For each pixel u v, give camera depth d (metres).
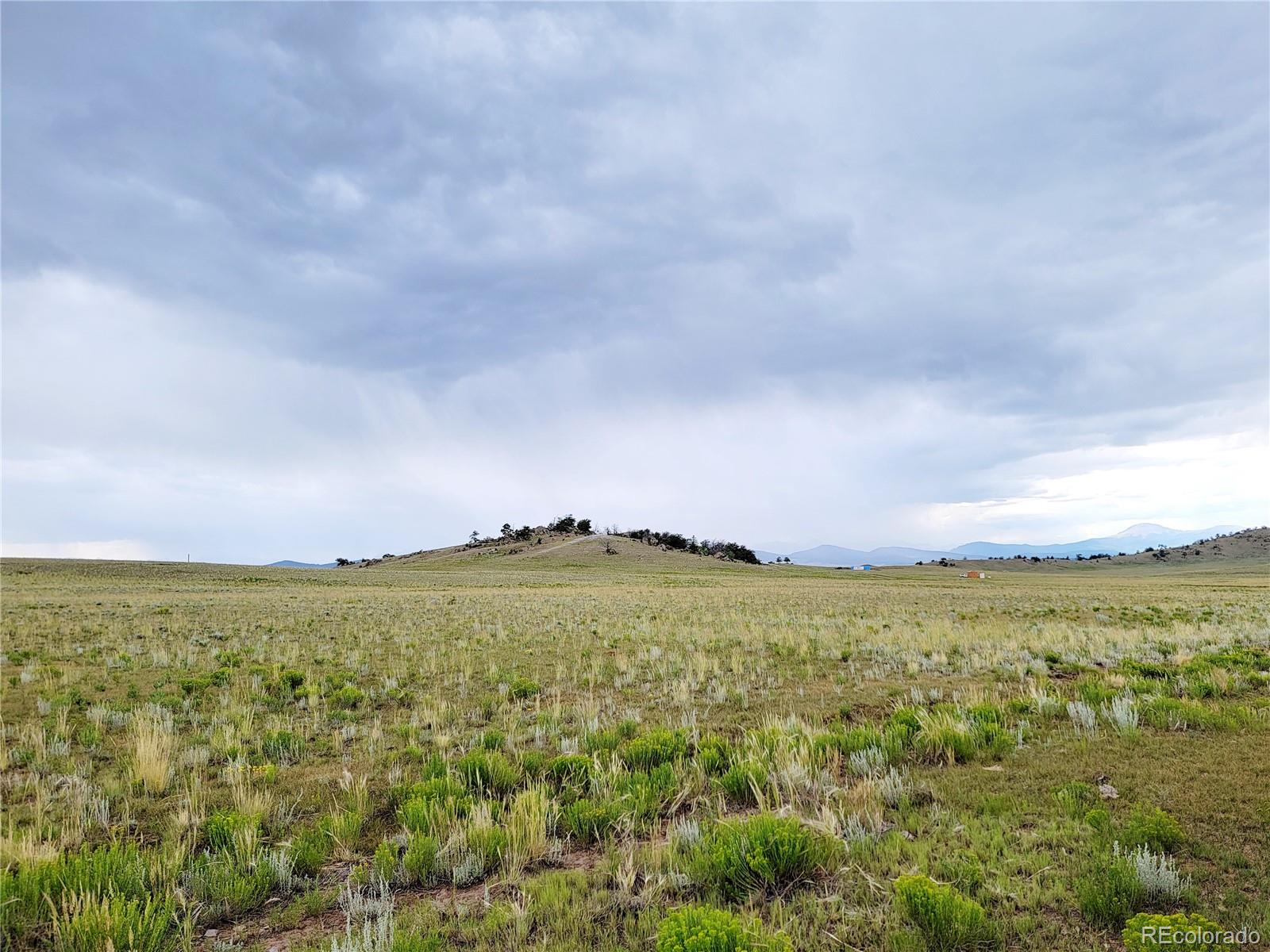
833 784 5.77
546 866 4.66
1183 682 9.47
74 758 7.38
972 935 3.36
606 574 99.38
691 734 7.91
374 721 9.27
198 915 4.07
